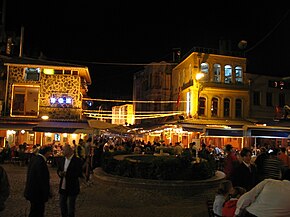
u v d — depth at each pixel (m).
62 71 30.06
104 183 14.05
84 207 10.43
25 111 29.22
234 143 32.19
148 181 13.18
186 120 31.50
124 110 58.34
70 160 7.96
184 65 37.03
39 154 7.37
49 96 29.52
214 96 33.84
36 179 7.17
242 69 35.34
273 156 10.06
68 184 7.85
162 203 11.23
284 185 4.37
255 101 35.62
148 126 32.25
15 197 11.68
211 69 34.34
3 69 30.25
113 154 17.41
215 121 32.53
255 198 4.43
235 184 7.63
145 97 46.31
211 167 15.23
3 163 24.56
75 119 28.81
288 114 32.53
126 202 11.23
